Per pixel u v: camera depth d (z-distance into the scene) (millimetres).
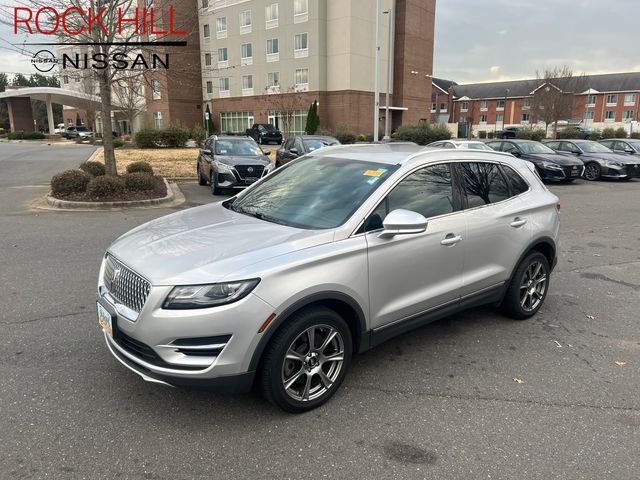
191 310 2787
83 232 8141
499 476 2678
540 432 3082
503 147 18312
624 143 20516
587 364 4000
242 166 12547
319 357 3244
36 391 3381
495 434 3051
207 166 13703
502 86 91625
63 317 4617
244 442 2918
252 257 2984
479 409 3324
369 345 3543
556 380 3734
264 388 3059
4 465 2660
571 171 16750
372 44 44750
